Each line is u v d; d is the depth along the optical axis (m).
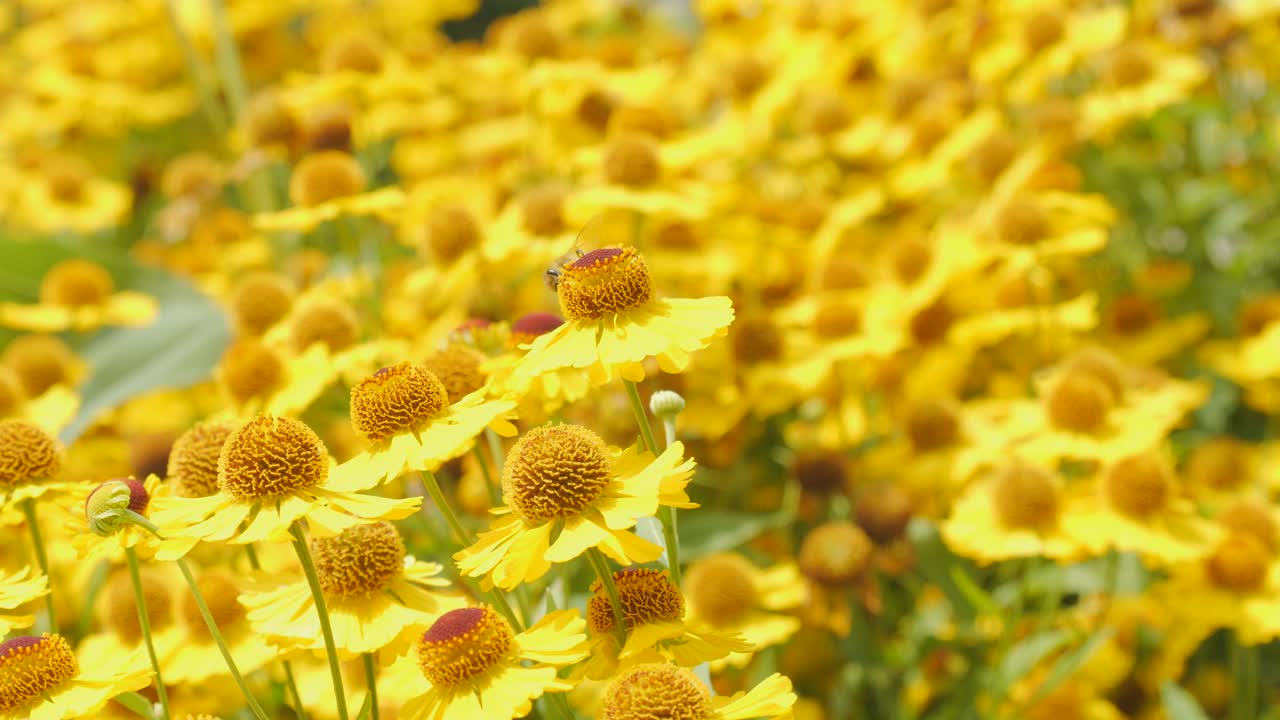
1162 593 0.80
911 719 0.79
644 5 1.64
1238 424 1.03
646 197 0.90
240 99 1.19
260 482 0.59
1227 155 1.16
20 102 1.63
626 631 0.59
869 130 1.13
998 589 0.84
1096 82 1.22
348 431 0.81
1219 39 1.16
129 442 0.86
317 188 0.90
